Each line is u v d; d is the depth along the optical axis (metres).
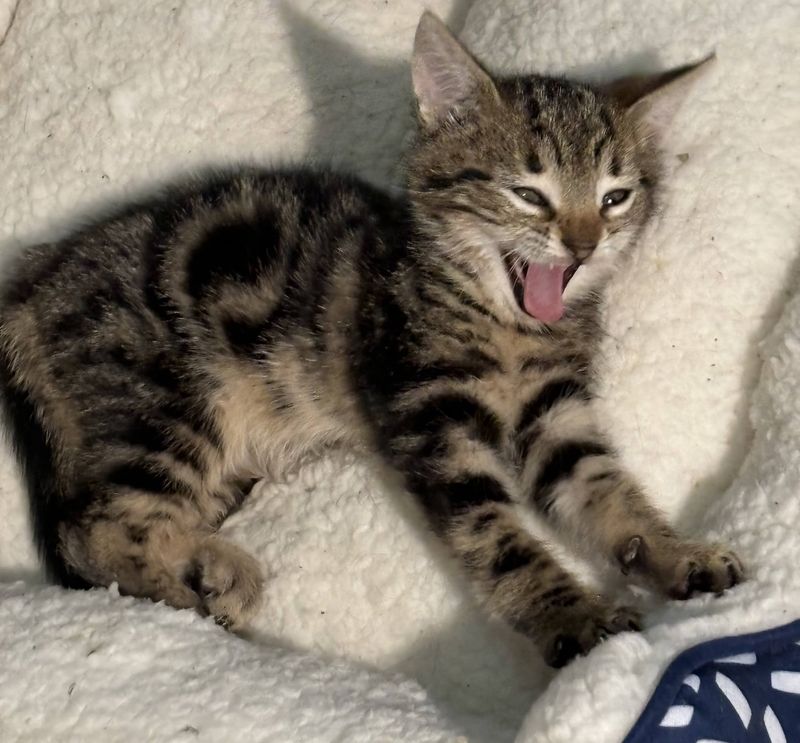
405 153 0.39
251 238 0.38
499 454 0.36
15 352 0.38
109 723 0.30
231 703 0.31
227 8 0.46
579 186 0.34
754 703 0.29
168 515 0.37
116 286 0.37
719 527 0.34
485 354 0.35
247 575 0.36
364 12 0.46
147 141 0.45
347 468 0.39
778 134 0.38
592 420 0.37
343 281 0.37
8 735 0.31
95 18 0.46
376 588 0.36
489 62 0.42
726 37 0.39
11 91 0.46
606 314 0.38
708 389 0.37
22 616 0.33
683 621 0.31
